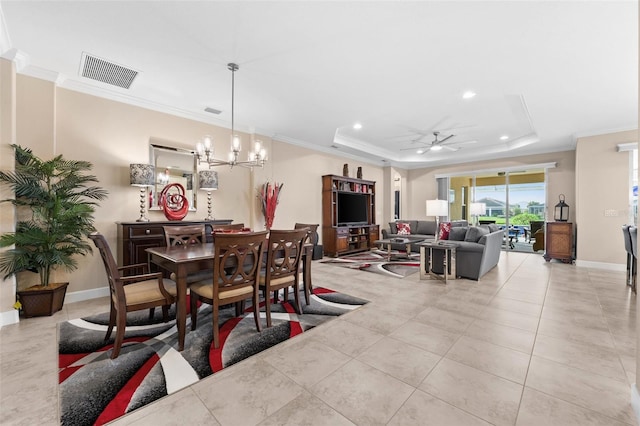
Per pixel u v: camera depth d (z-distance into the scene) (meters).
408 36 2.46
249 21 2.27
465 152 7.61
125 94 3.60
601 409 1.47
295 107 4.15
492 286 3.87
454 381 1.72
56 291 2.84
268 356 2.03
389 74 3.15
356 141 6.64
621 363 1.92
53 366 1.90
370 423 1.38
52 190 2.87
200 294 2.31
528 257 6.41
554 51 2.66
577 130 5.13
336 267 5.21
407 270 4.92
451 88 3.52
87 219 3.12
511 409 1.48
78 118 3.33
